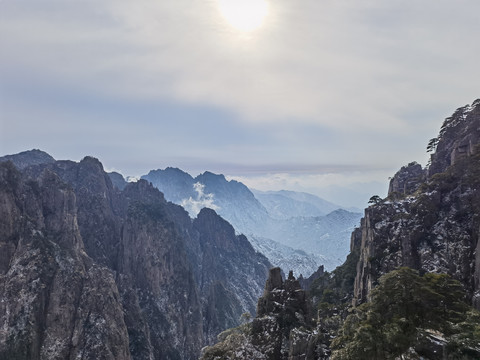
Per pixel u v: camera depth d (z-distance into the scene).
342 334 65.00
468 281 92.06
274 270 97.19
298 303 86.69
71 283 154.38
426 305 55.75
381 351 50.16
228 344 83.62
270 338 80.31
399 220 115.12
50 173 194.50
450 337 50.28
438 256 101.62
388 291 59.62
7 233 155.50
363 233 135.00
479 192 105.62
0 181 163.75
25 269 148.25
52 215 182.88
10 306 138.00
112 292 167.25
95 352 139.88
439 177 121.19
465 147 133.12
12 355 125.12
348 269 161.62
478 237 95.81
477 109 146.25
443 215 109.94
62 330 142.00
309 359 68.06
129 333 193.12
